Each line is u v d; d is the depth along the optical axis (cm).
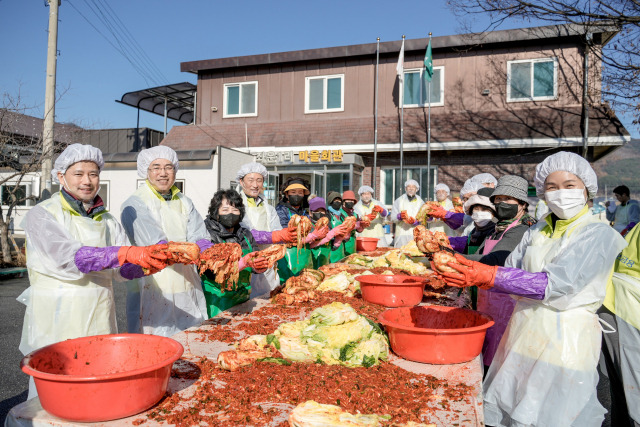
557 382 205
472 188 509
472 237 401
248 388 178
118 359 190
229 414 159
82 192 261
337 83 1580
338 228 475
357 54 1520
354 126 1510
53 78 1095
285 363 204
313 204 649
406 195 891
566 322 210
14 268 1012
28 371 150
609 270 206
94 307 259
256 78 1661
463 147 1341
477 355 222
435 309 261
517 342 224
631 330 269
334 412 150
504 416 225
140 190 337
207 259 247
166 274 322
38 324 251
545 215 239
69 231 256
